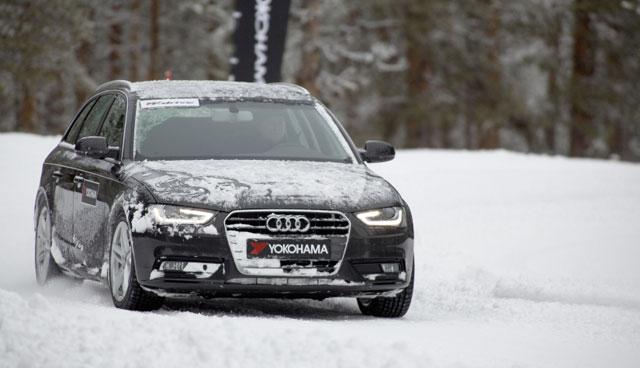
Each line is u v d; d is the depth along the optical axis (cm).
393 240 1927
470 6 11594
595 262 2830
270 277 1848
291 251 1853
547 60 11712
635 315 2070
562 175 4944
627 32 11138
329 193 1914
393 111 11844
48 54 9506
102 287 2367
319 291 1877
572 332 1853
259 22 5512
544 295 2339
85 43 12238
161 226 1855
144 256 1866
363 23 11856
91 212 2148
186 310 2030
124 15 12088
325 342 1425
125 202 1945
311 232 1867
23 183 4362
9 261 2959
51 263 2433
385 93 11781
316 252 1862
